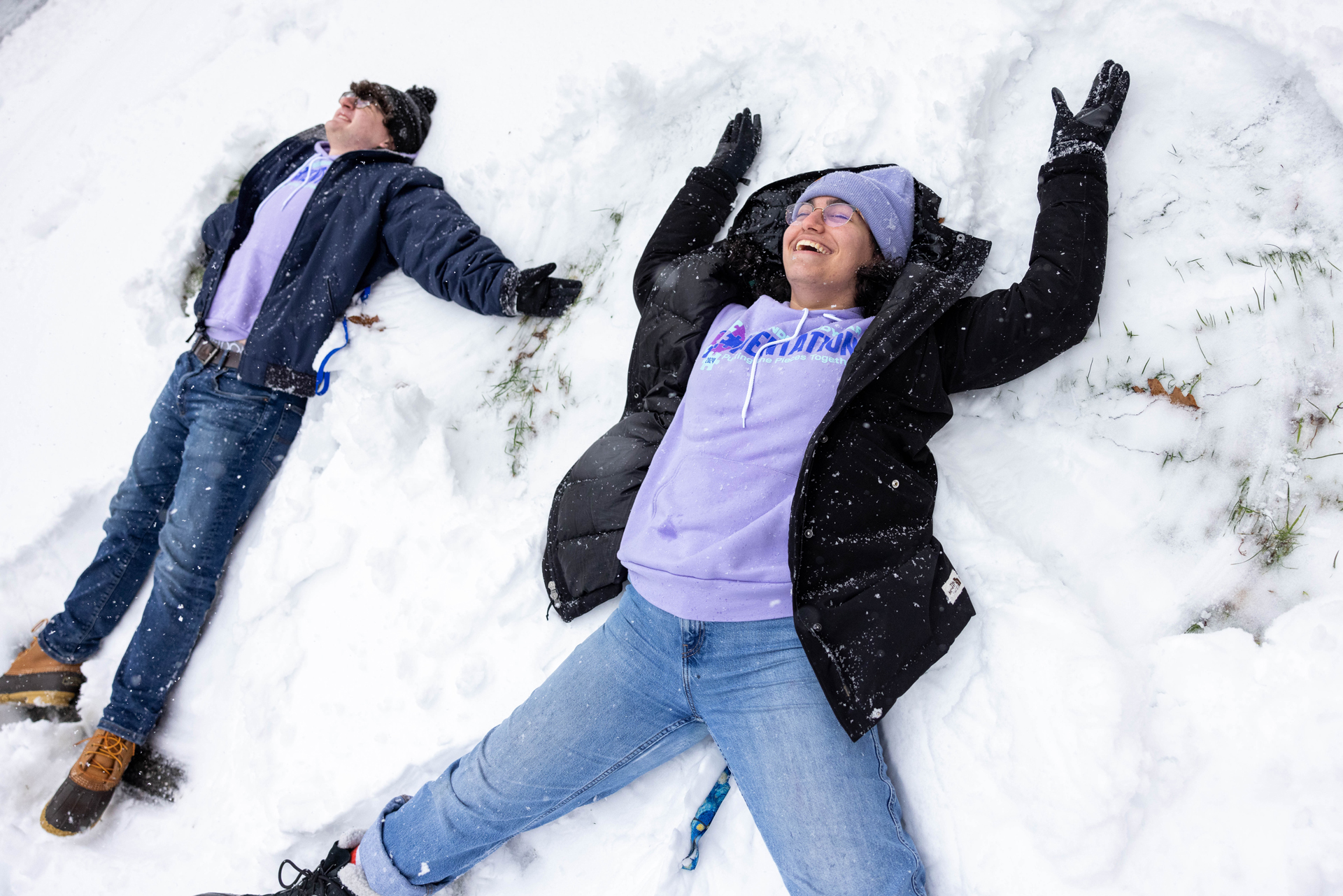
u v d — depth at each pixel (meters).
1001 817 1.91
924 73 2.56
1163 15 2.37
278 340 2.93
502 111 3.34
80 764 2.66
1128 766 1.82
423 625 2.51
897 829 1.84
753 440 2.04
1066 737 1.88
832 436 2.00
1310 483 1.95
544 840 2.28
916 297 2.07
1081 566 2.16
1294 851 1.64
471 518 2.62
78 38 5.09
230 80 4.23
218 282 3.12
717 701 1.95
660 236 2.64
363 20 4.02
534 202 3.11
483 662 2.42
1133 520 2.14
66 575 3.27
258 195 3.29
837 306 2.29
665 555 2.03
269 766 2.55
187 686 2.87
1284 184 2.14
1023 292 2.10
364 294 3.11
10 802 2.74
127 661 2.78
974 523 2.19
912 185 2.39
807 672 1.88
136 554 3.01
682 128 3.02
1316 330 2.02
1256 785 1.73
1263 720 1.77
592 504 2.34
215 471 2.85
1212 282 2.16
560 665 2.27
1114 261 2.29
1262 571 1.96
